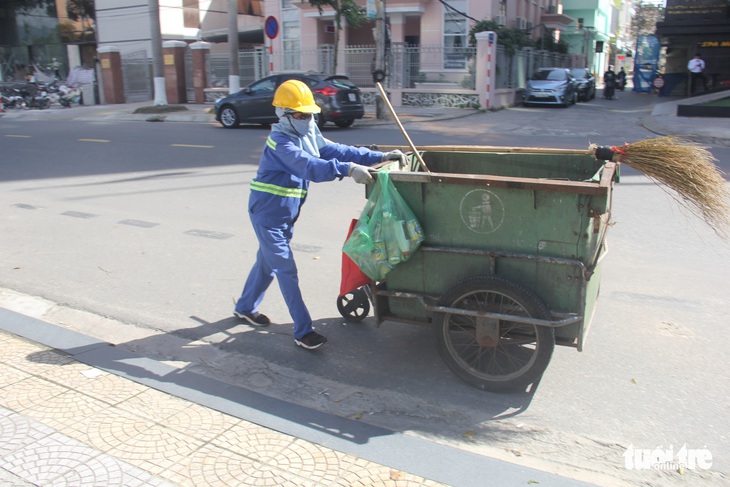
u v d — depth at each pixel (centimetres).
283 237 420
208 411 347
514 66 2508
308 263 606
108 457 299
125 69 2827
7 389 364
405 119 1891
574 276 343
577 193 323
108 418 336
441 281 380
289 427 333
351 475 290
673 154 377
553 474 297
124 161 1187
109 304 512
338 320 482
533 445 327
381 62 1844
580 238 334
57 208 841
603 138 1452
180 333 460
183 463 296
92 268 599
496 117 2003
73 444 309
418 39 2672
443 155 458
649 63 3541
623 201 823
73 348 426
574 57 3741
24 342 432
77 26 3219
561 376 395
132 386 374
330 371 406
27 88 2652
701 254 623
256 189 409
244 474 289
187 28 3097
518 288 347
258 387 385
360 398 372
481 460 306
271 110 1692
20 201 884
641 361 412
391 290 396
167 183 984
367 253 375
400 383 391
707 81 2934
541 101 2420
